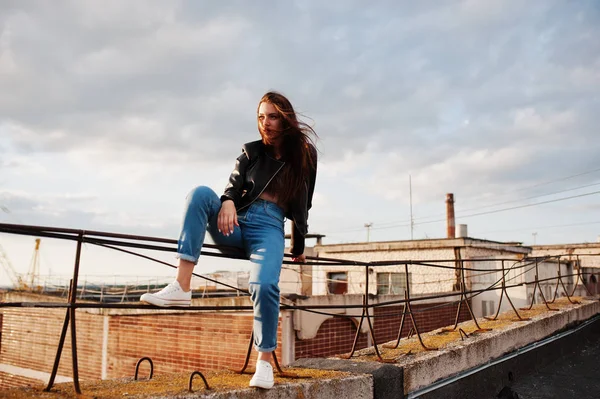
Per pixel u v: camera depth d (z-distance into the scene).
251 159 3.11
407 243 21.00
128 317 13.73
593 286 23.14
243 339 11.45
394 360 4.24
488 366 5.29
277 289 2.92
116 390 2.72
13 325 17.12
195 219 2.82
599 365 6.75
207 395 2.69
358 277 21.92
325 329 11.45
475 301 18.61
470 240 19.75
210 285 18.12
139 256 2.85
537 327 6.58
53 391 2.58
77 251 2.58
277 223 3.09
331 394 3.45
